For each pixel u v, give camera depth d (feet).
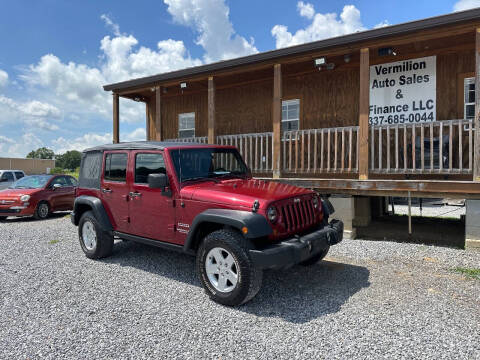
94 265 17.49
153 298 13.10
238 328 10.57
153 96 40.32
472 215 18.95
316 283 14.35
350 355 8.93
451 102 25.23
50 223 31.99
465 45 23.90
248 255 11.64
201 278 12.84
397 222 30.35
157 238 15.24
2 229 29.22
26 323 11.23
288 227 12.61
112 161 17.40
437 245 21.02
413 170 21.45
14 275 16.19
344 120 29.43
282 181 24.72
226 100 35.86
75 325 11.00
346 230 22.52
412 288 13.56
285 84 32.04
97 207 17.61
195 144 16.33
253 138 34.17
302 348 9.34
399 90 26.86
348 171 23.40
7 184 54.95
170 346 9.61
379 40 21.72
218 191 13.33
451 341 9.51
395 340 9.63
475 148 18.66
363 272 15.58
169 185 14.47
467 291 13.15
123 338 10.11
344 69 29.27
